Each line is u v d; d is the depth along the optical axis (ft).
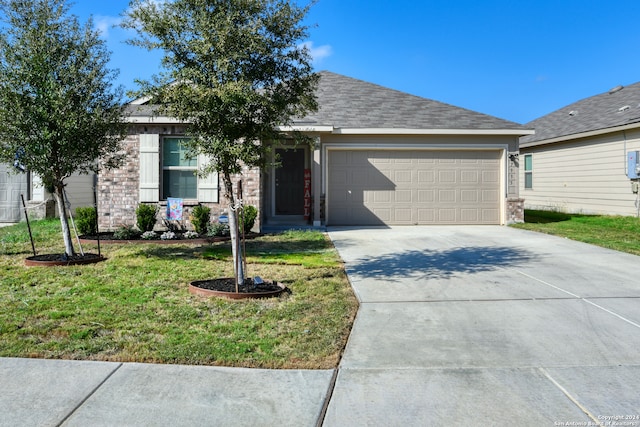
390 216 46.65
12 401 11.05
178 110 19.10
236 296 19.34
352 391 11.66
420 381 12.20
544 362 13.34
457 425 10.14
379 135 45.65
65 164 25.22
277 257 28.50
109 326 15.89
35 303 18.34
